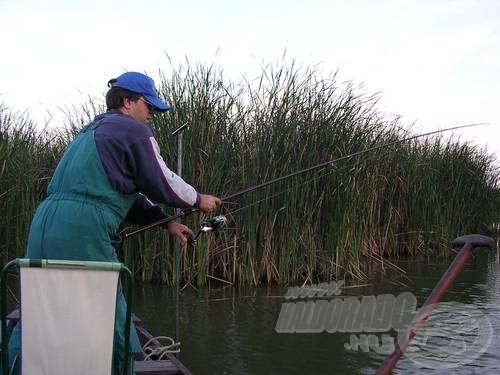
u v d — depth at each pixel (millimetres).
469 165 12133
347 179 8070
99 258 2375
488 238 1766
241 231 7828
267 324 5824
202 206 2701
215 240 7977
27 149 7824
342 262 8219
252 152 7906
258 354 4867
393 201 10898
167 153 7676
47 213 2389
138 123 2543
